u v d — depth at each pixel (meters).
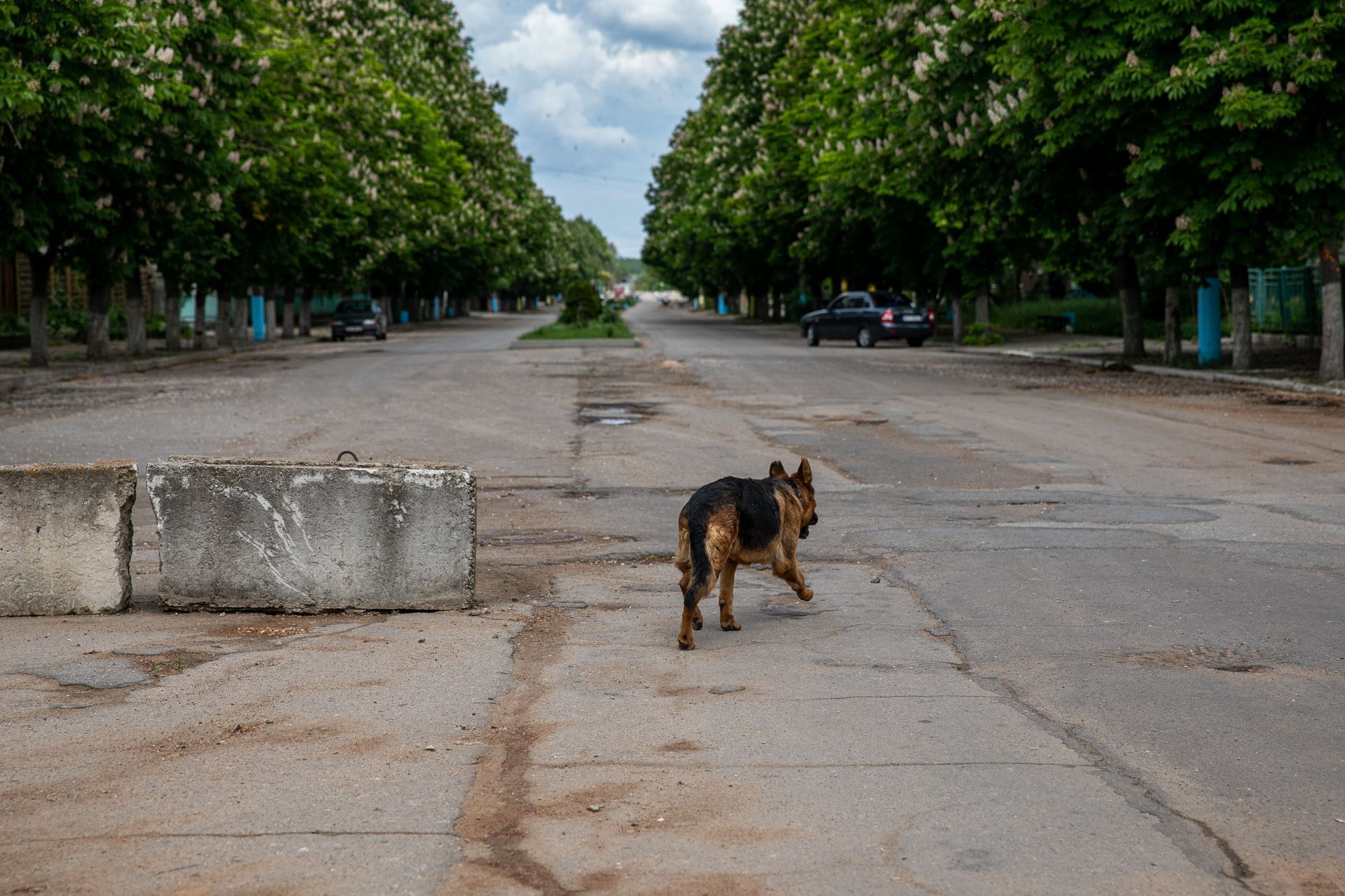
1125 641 6.50
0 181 24.50
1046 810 4.20
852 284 50.00
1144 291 44.62
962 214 34.50
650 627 7.05
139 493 11.99
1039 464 13.50
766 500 6.89
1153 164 20.70
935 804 4.26
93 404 20.59
